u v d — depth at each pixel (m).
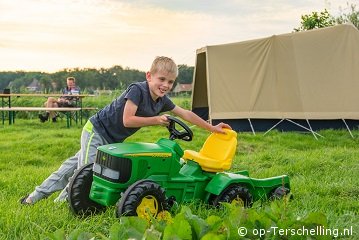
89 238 2.86
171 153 4.52
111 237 2.79
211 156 5.03
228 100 14.91
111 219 4.20
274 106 14.60
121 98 5.05
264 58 14.70
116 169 4.28
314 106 14.28
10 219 4.36
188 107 24.23
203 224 2.89
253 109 14.71
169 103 5.13
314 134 13.46
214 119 14.91
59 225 4.33
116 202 4.38
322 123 14.56
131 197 4.09
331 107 14.25
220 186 4.75
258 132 14.63
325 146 11.98
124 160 4.28
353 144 12.22
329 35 14.43
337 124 14.66
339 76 14.34
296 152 10.26
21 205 5.17
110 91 28.67
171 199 4.51
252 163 9.05
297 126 14.60
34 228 4.18
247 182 4.99
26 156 10.08
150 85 4.86
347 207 5.29
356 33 14.40
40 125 17.25
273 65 14.64
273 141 12.69
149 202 4.18
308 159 8.70
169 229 2.73
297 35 14.59
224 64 15.05
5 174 7.73
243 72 14.88
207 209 4.74
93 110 20.66
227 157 4.94
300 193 5.90
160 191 4.22
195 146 11.75
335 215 4.68
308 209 5.02
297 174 7.65
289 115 14.38
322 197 5.80
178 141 12.12
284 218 3.12
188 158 4.96
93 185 4.46
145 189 4.14
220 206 4.66
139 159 4.33
